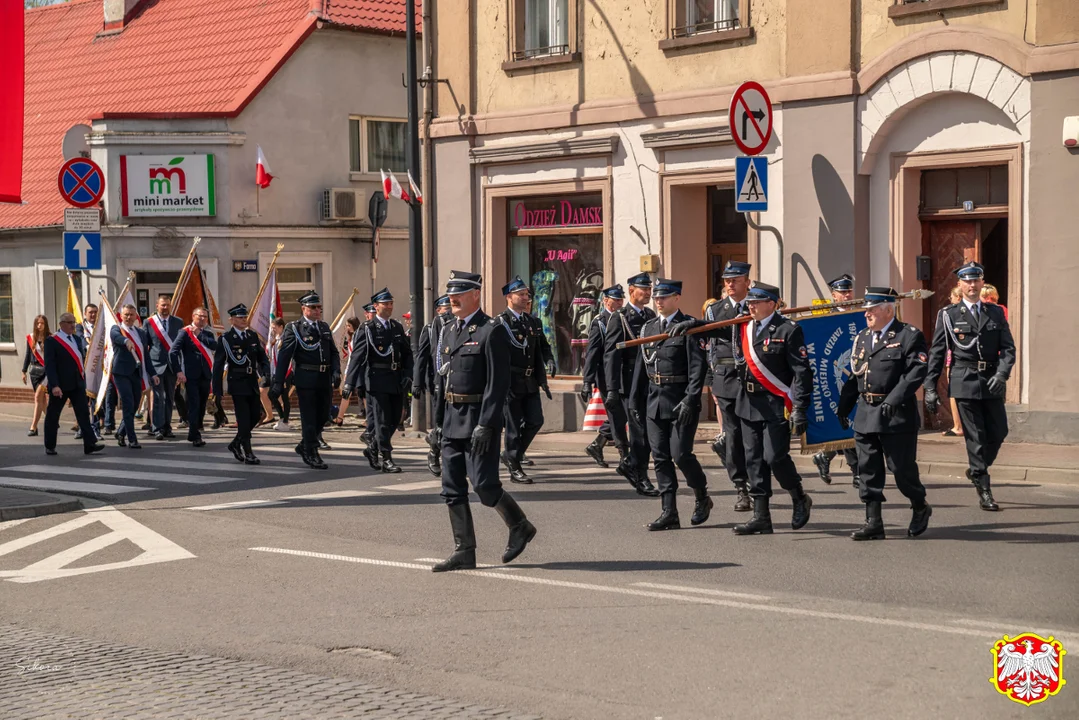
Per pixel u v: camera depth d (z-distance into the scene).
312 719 7.19
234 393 19.61
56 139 37.78
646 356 13.28
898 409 12.02
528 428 16.95
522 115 24.72
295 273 34.66
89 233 23.73
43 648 8.95
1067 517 13.28
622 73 23.44
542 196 25.02
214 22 37.75
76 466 19.67
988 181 19.77
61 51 41.28
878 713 7.04
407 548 12.36
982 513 13.62
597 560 11.53
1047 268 18.58
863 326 13.66
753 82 19.59
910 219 20.36
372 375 18.00
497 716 7.16
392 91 36.03
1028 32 18.62
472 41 25.69
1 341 37.50
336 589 10.58
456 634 9.00
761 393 12.58
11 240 36.69
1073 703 7.14
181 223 33.34
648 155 23.02
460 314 11.40
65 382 21.50
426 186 26.33
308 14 34.84
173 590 10.74
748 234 22.05
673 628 8.99
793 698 7.34
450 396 11.30
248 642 8.96
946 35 19.33
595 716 7.15
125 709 7.46
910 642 8.44
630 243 23.44
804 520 12.84
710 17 22.38
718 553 11.71
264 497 15.94
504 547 12.29
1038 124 18.53
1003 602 9.52
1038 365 18.73
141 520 14.41
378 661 8.38
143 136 33.12
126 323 22.73
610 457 20.00
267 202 33.94
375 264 33.56
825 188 20.69
